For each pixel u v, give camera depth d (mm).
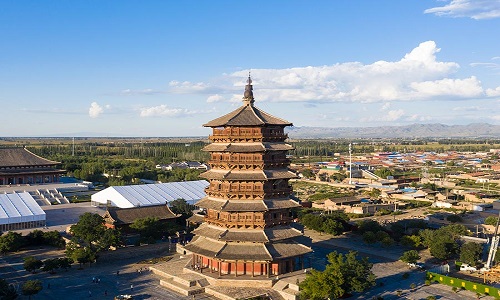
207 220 117375
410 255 133375
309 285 98938
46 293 108000
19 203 177250
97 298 104812
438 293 111438
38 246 151625
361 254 148125
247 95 124250
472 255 132000
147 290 110250
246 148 113562
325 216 182250
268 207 112062
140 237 153125
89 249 131125
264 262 110312
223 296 103562
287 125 118062
